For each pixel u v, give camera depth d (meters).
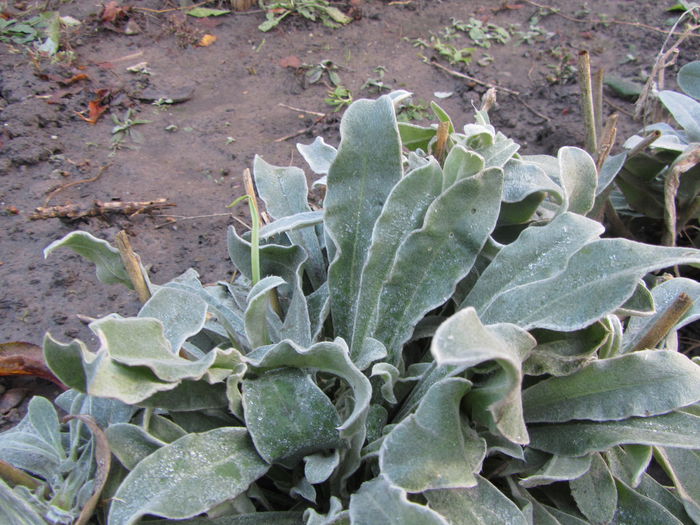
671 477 0.38
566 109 0.91
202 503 0.31
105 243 0.42
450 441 0.32
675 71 0.98
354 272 0.43
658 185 0.64
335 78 0.97
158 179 0.79
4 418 0.53
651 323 0.44
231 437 0.35
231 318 0.45
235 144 0.85
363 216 0.43
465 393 0.33
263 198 0.51
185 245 0.70
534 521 0.37
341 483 0.36
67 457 0.39
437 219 0.39
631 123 0.89
